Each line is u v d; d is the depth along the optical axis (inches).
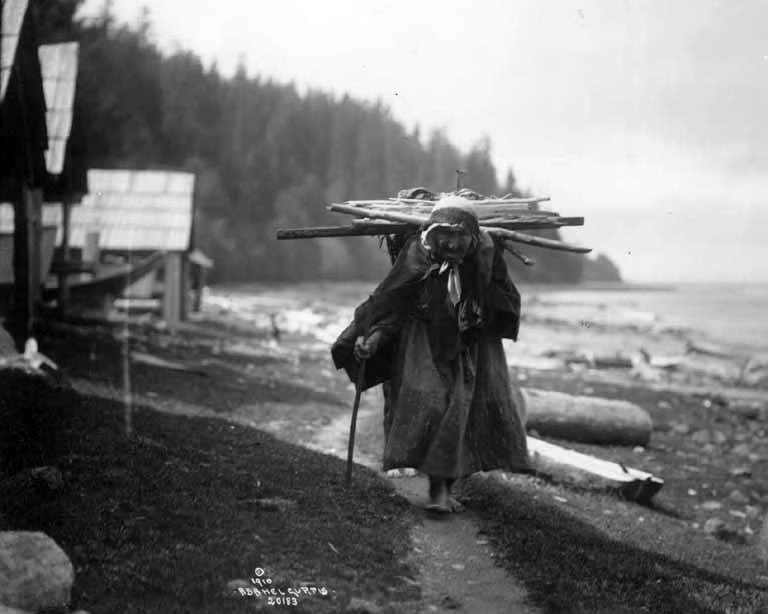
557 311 2240.4
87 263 781.9
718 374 1047.6
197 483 264.1
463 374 272.8
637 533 302.0
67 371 472.7
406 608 206.8
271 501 260.2
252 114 3029.0
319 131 3041.3
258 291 2409.0
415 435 265.7
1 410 303.1
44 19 1872.5
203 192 2802.7
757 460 531.2
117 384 457.1
